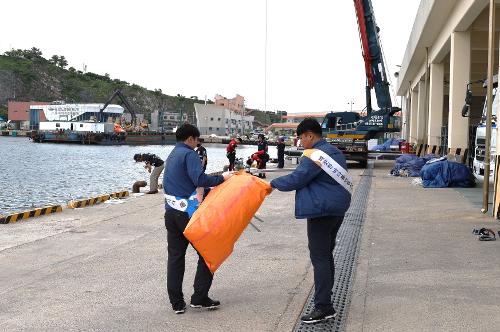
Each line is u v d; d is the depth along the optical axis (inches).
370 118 1160.2
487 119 450.9
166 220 208.7
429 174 683.4
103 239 362.9
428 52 1144.2
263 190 206.5
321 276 190.5
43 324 195.0
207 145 3988.7
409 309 199.5
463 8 729.6
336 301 216.4
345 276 254.8
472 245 313.9
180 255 207.6
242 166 923.4
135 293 233.8
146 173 1304.1
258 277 257.6
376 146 1756.9
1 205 721.0
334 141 1147.3
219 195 202.4
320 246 191.3
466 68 816.9
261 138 932.6
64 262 295.1
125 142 3784.5
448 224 390.6
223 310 209.3
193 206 204.7
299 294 229.3
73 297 228.2
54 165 1595.7
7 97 7746.1
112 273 268.5
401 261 277.9
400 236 346.6
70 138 3681.1
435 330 176.9
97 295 231.0
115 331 187.8
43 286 245.9
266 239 354.9
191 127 212.8
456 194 588.4
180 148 210.4
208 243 197.8
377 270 261.0
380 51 1170.6
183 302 207.5
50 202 757.3
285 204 544.4
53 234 385.7
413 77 1644.9
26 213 465.1
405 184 724.0
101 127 3981.3
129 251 320.8
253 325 191.9
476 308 197.6
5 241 361.1
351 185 192.1
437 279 240.4
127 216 472.7
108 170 1405.0
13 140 4247.0
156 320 198.8
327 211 185.6
